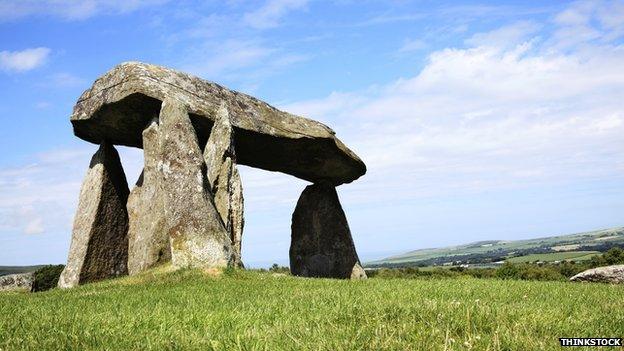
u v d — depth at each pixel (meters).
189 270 15.58
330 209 26.91
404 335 5.46
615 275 19.11
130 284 14.63
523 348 5.09
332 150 23.94
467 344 5.06
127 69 19.06
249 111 21.17
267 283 13.42
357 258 26.77
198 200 16.91
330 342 5.14
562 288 12.33
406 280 15.25
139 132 21.14
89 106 20.17
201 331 5.97
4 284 21.55
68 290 14.51
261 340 5.29
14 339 5.54
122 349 5.12
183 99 18.98
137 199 21.06
